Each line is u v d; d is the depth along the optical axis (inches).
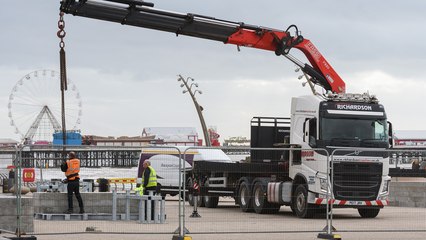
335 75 1072.8
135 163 1358.3
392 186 1286.9
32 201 716.0
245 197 1085.8
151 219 854.5
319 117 953.5
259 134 1105.4
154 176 987.9
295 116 1003.9
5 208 710.5
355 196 945.5
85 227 780.6
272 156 1069.1
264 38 1032.2
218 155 1354.6
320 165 941.8
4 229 709.3
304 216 959.0
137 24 944.9
